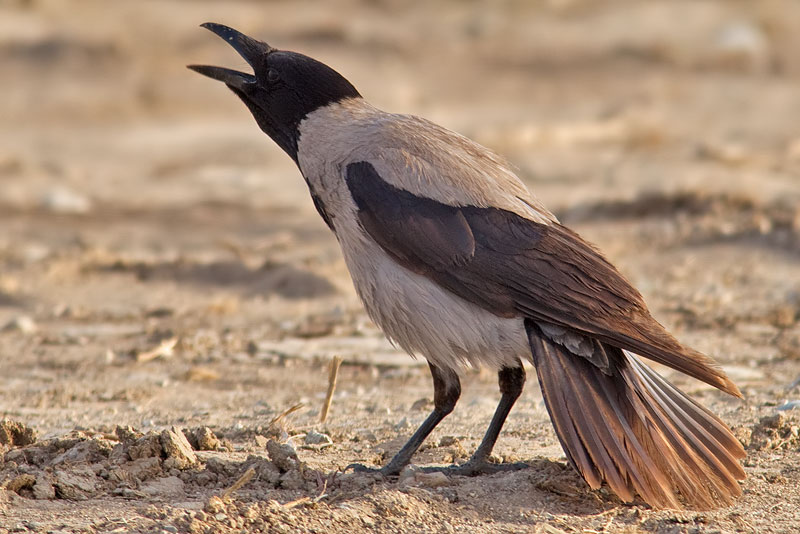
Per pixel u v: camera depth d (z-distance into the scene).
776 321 13.41
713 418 7.68
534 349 7.71
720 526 7.05
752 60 42.50
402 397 11.01
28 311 15.80
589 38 45.50
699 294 14.79
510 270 7.89
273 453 7.94
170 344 13.28
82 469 7.77
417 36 45.59
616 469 7.11
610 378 7.55
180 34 43.88
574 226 19.59
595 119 32.44
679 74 41.28
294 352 13.13
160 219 22.77
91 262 18.53
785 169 24.16
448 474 8.12
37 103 36.06
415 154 8.43
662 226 18.78
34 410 10.62
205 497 7.50
